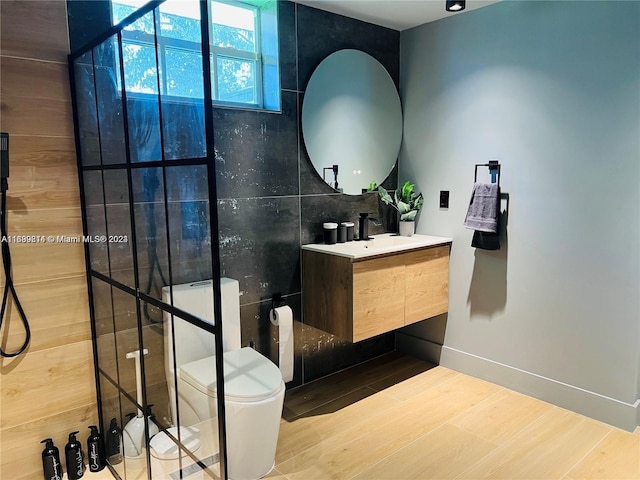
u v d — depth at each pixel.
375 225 3.20
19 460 1.98
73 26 1.95
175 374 1.68
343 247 2.72
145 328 1.79
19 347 1.94
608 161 2.28
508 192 2.69
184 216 1.49
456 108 2.90
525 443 2.26
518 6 2.54
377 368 3.17
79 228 2.06
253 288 2.63
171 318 1.64
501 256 2.77
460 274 3.00
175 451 1.75
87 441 2.13
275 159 2.64
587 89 2.31
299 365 2.91
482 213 2.71
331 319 2.66
